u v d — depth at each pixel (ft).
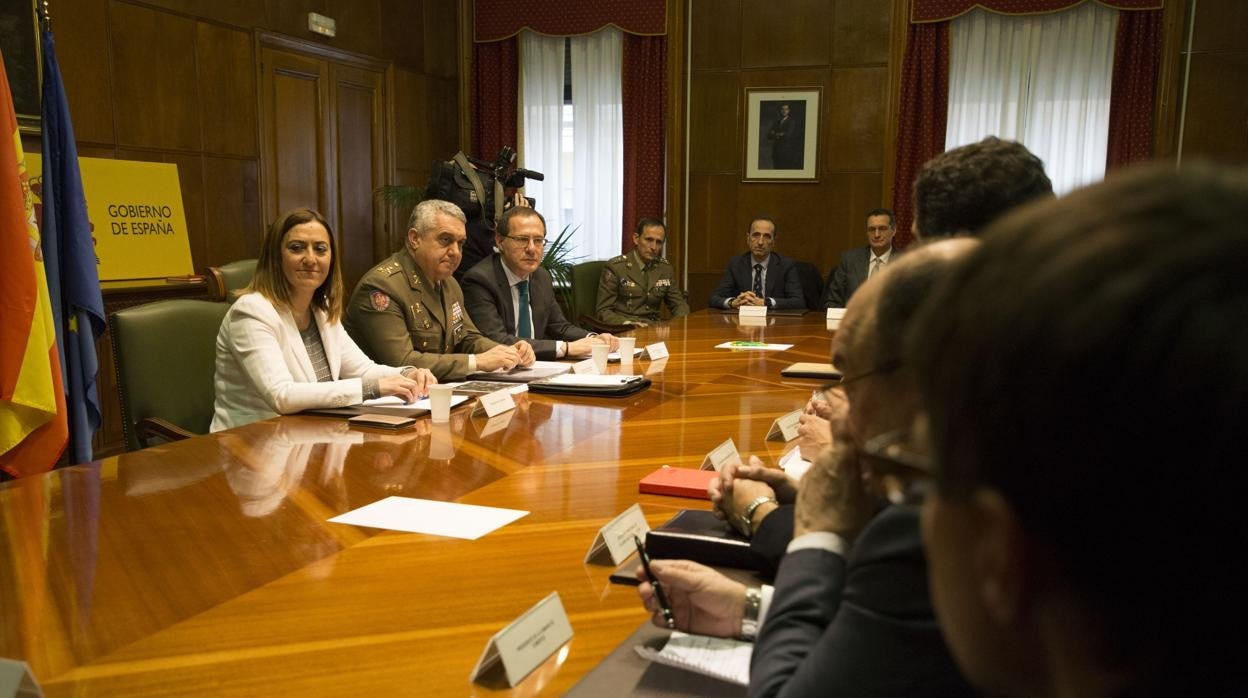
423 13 23.16
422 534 4.67
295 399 7.75
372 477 5.74
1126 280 0.95
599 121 23.40
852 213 22.34
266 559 4.31
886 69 21.71
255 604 3.78
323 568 4.20
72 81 14.64
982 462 1.08
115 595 3.87
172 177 15.94
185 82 16.74
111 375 15.33
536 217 12.91
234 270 11.89
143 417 8.87
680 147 23.02
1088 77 20.40
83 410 11.10
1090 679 1.08
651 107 22.90
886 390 2.62
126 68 15.58
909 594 2.08
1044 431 0.99
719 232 23.24
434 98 23.75
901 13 21.22
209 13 17.20
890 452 2.05
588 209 23.71
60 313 10.93
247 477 5.73
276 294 8.79
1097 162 20.61
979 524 1.12
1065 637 1.08
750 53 22.48
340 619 3.64
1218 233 0.94
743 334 14.06
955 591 1.19
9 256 9.41
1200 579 0.97
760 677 2.62
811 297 20.43
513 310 13.14
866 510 2.99
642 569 3.82
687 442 6.78
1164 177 1.04
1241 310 0.91
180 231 16.01
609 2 22.75
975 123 21.12
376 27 21.61
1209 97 19.92
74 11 14.62
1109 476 0.96
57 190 11.07
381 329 10.42
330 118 20.44
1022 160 4.50
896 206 21.77
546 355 11.85
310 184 19.97
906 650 2.04
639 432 7.11
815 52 22.11
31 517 4.91
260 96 18.47
